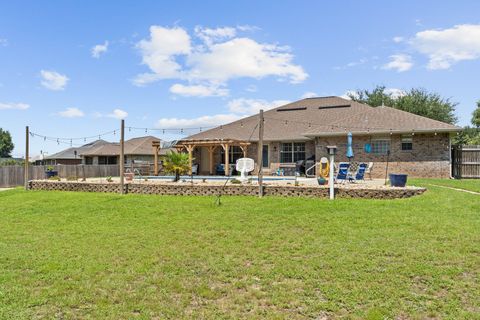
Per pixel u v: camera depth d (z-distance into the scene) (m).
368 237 7.42
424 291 4.94
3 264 6.47
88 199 14.30
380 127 21.19
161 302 4.82
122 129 16.36
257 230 8.38
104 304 4.78
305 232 8.06
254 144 25.55
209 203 12.20
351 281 5.30
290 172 24.20
